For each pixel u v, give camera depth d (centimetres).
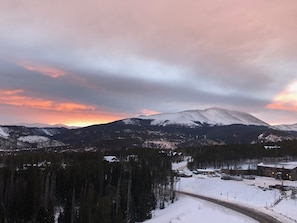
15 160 18500
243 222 9931
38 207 11488
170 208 12762
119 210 11256
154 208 13050
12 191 12100
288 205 12206
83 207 10725
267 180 17688
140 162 19812
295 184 16025
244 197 14338
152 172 15938
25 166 17388
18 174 13638
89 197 10906
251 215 10769
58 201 13250
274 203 12656
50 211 10675
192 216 10938
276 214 10869
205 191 16400
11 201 11925
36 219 10756
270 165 19662
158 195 14812
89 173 14038
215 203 13000
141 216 11994
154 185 15175
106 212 10781
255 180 17662
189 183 18300
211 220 10406
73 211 10750
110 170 14962
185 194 15638
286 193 13775
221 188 16200
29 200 11700
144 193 12800
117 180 14225
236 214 10931
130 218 11644
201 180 18262
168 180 17200
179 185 17450
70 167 14775
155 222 10500
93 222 10400
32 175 12606
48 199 12006
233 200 13762
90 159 19188
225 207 12119
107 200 11125
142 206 12206
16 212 11619
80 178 13588
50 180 13450
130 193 12581
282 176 18212
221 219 10431
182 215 11088
